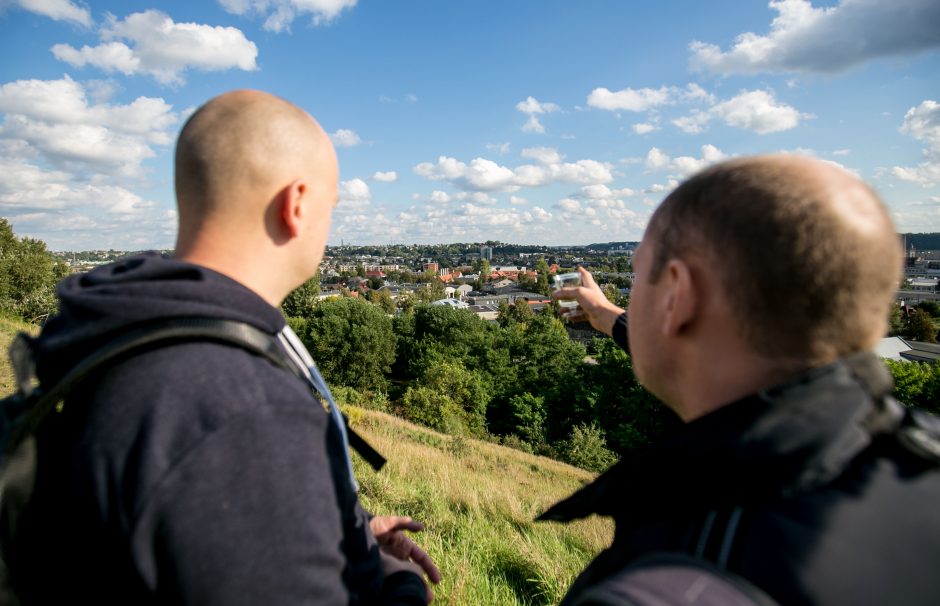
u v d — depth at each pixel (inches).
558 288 70.0
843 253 25.7
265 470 31.6
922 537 23.3
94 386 33.5
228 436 31.2
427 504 209.5
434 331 1930.4
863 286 26.2
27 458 32.1
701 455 27.2
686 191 32.7
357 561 39.8
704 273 30.4
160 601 30.0
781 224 26.7
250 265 41.6
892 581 22.0
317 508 33.6
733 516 24.8
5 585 30.4
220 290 36.6
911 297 4441.4
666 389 36.2
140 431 30.8
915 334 3063.5
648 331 35.6
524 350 1643.7
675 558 24.0
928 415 29.5
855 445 25.1
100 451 30.7
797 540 23.0
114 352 33.2
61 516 32.0
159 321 34.5
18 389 36.1
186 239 42.0
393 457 370.0
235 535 30.0
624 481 32.7
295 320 1943.9
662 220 34.7
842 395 26.1
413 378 1911.9
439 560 143.4
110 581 31.2
